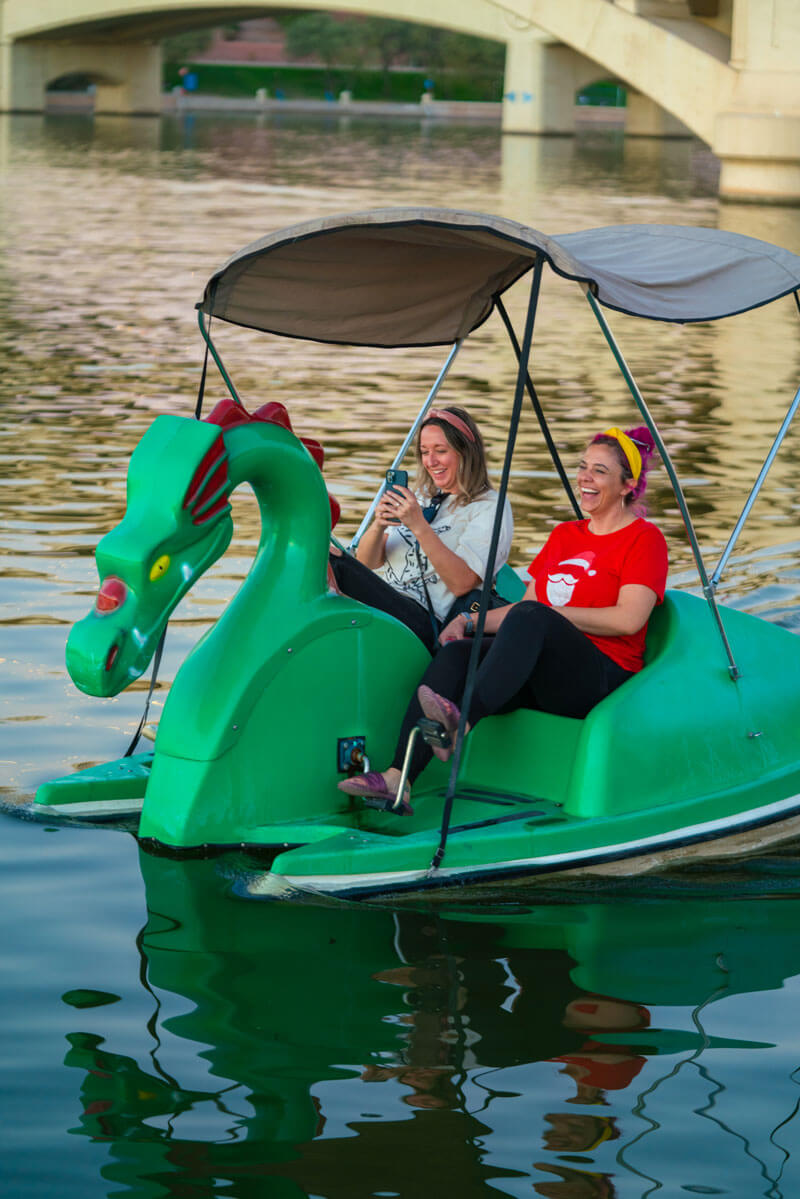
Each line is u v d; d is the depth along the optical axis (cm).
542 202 8806
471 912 1124
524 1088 855
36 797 1299
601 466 1330
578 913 1130
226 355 4231
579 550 1366
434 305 1560
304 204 8550
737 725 1376
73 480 2633
